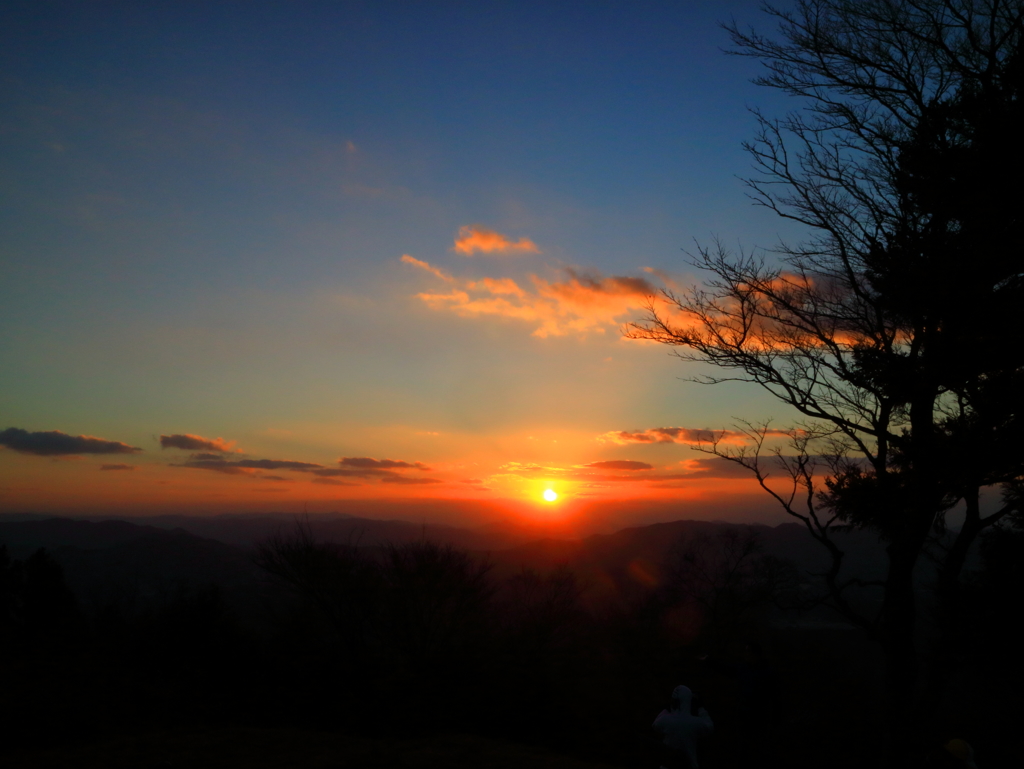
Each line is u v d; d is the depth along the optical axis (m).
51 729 9.94
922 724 11.33
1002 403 9.88
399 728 11.77
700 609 23.83
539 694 12.23
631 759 10.81
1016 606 12.38
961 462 10.24
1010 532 13.68
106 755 8.78
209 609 19.61
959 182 10.16
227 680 13.68
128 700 12.09
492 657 13.30
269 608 15.58
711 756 10.32
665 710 7.25
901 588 11.51
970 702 15.86
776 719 7.25
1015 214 9.67
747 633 22.16
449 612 14.40
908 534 11.52
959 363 10.22
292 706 12.36
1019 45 10.13
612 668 15.02
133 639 18.16
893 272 10.80
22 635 15.26
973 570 15.17
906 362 11.14
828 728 12.60
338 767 8.45
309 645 13.98
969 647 12.31
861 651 23.44
